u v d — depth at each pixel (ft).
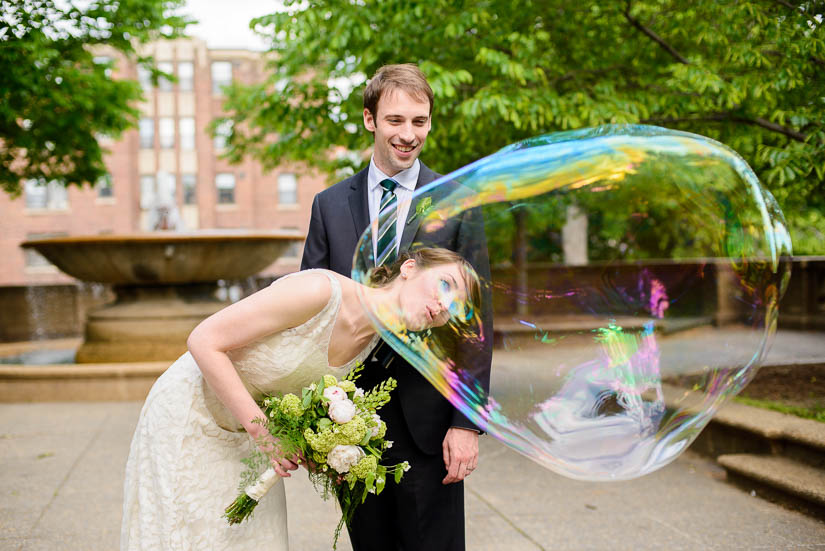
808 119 13.34
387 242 5.82
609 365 5.98
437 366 5.38
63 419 17.60
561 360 5.99
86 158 34.50
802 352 20.92
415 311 5.27
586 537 9.57
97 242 21.44
